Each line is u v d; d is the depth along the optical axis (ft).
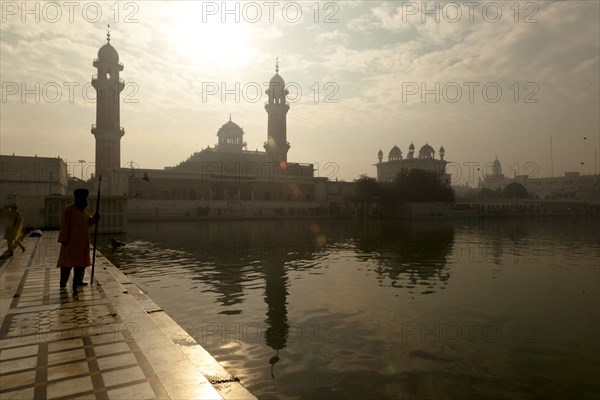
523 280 35.24
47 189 136.67
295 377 15.20
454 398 13.66
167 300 27.37
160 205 157.99
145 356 13.89
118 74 176.65
